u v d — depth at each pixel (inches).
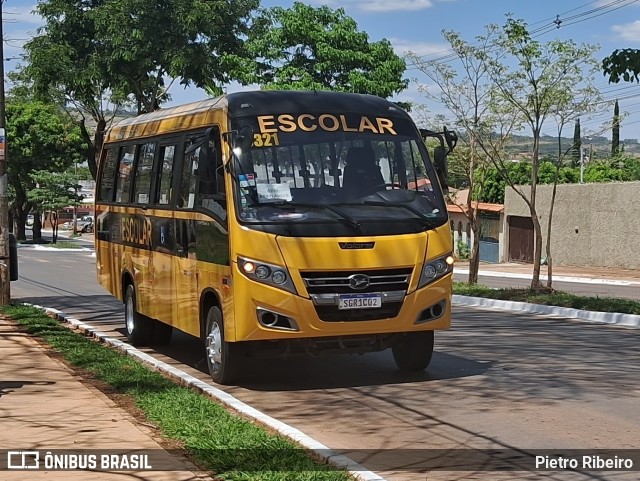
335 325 380.2
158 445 285.9
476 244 1011.3
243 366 406.3
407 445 299.6
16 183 2554.1
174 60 1219.2
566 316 701.9
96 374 423.8
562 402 363.3
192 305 438.0
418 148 416.8
